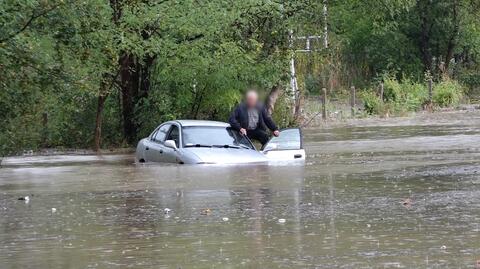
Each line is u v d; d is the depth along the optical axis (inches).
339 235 487.8
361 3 1936.5
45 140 1446.9
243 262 422.9
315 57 1744.6
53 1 1085.8
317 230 505.4
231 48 1384.1
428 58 3046.3
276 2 1471.5
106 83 1312.7
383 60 3088.1
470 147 1100.5
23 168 989.8
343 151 1110.4
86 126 1441.9
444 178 746.8
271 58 1504.7
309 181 749.3
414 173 794.8
